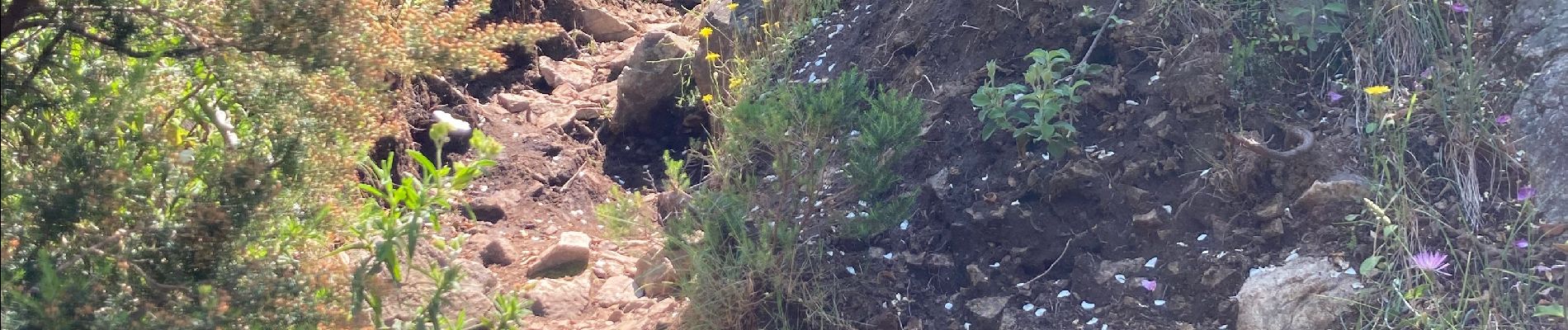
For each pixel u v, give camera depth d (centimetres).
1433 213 312
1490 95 345
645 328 396
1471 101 338
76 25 242
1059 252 351
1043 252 353
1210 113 365
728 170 400
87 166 229
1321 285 306
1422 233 311
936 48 457
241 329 251
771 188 386
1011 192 368
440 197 295
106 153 234
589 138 677
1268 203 339
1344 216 322
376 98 304
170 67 282
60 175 231
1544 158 315
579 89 756
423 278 429
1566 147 313
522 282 487
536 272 495
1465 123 332
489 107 702
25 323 218
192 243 247
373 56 268
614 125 676
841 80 347
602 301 450
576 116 697
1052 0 429
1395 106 349
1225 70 373
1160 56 390
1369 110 352
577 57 820
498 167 613
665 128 673
